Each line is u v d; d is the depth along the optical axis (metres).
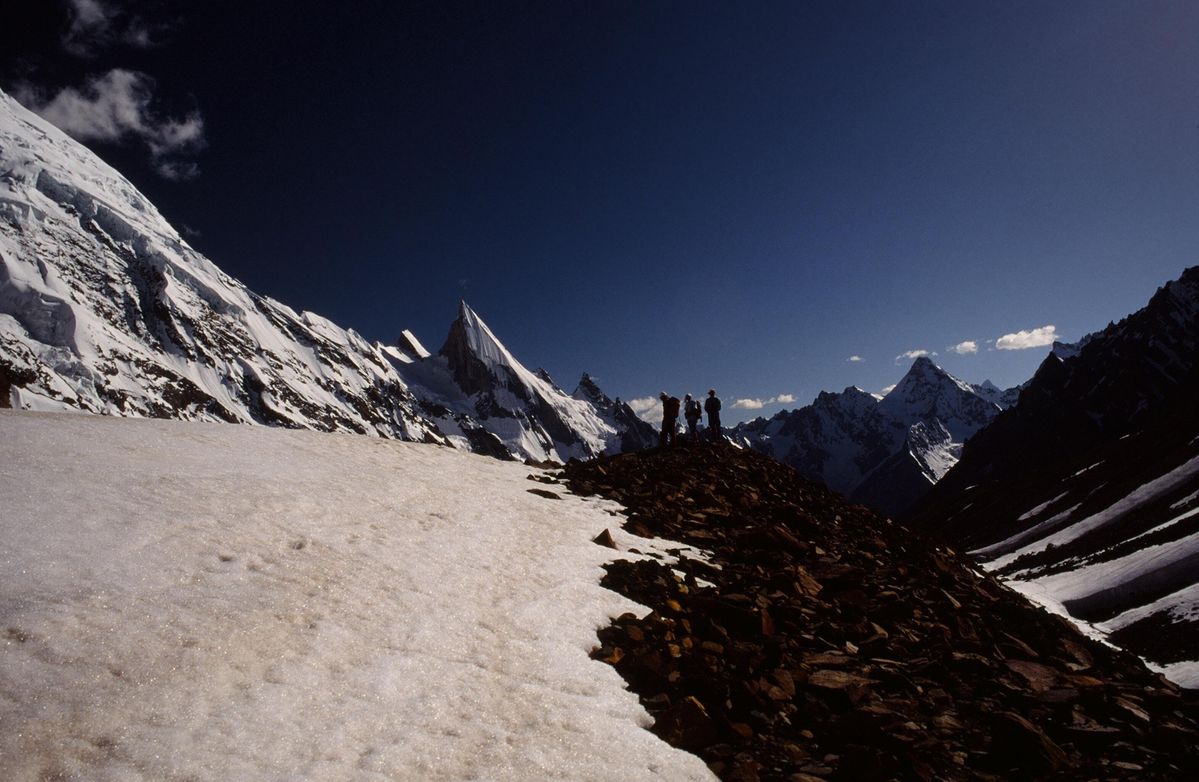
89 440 13.64
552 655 9.06
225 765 5.62
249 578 9.01
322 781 5.71
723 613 10.84
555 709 7.72
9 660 6.08
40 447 12.18
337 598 9.09
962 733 8.12
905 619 12.16
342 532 11.73
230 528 10.49
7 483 9.91
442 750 6.55
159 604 7.71
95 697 5.96
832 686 8.87
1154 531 79.31
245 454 15.97
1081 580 73.75
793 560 14.94
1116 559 76.12
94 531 9.06
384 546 11.55
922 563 17.94
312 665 7.39
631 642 9.88
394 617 9.00
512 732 7.11
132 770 5.30
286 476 14.63
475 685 7.89
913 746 7.49
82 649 6.52
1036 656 11.44
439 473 19.44
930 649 10.89
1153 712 9.41
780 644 10.05
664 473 22.92
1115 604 60.81
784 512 19.17
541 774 6.45
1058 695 9.44
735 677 8.85
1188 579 57.28
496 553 12.61
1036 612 14.41
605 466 24.27
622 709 8.02
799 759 7.30
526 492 18.97
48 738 5.38
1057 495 138.75
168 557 8.93
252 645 7.42
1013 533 131.50
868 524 21.50
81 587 7.58
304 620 8.27
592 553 13.72
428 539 12.50
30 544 8.22
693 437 31.09
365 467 17.86
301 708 6.64
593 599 11.20
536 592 11.03
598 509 18.09
